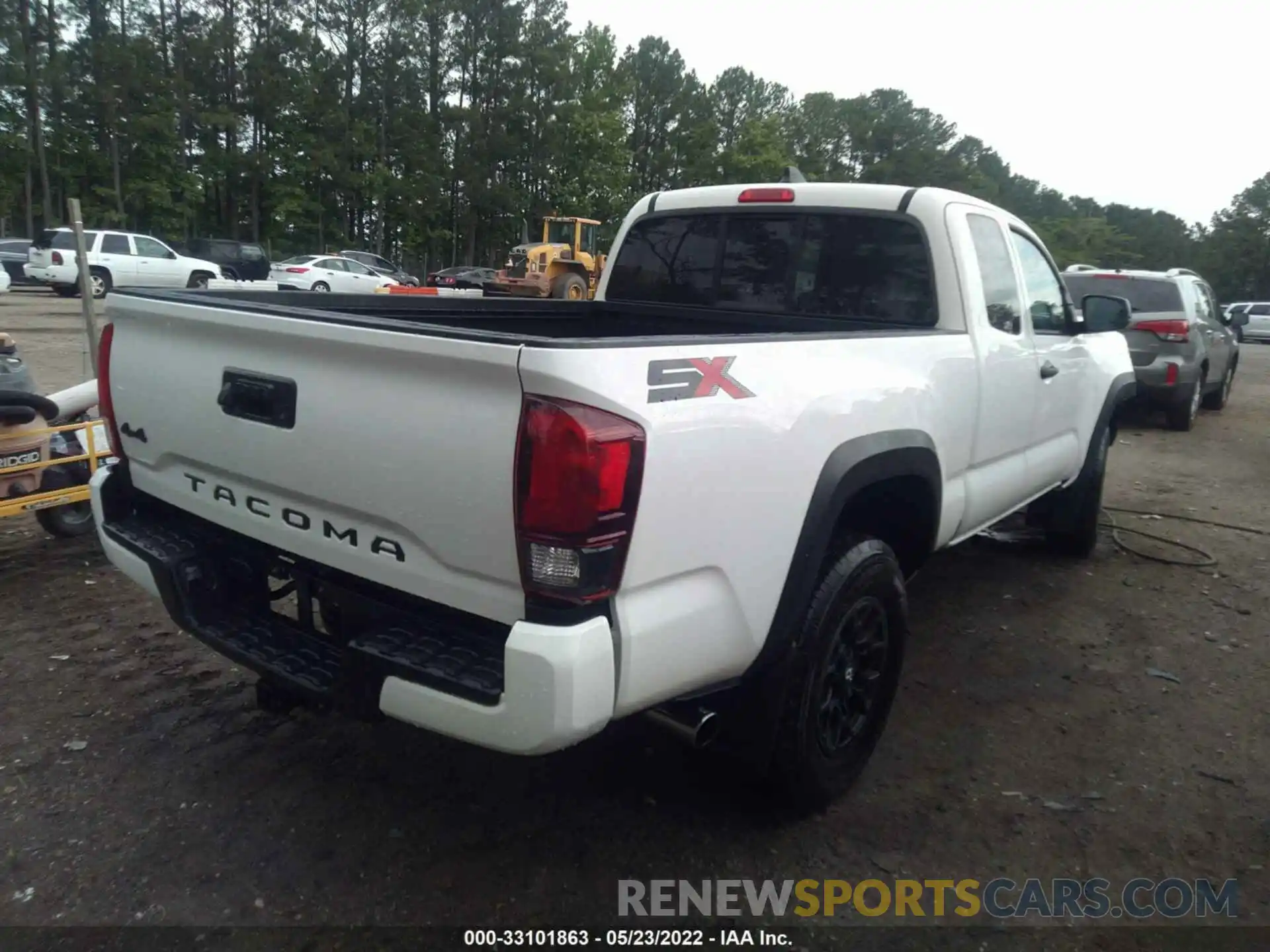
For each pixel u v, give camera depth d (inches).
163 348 115.1
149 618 174.9
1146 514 281.1
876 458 114.9
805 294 163.8
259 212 1974.7
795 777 112.7
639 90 2822.3
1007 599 202.7
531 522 80.7
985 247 158.6
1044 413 181.6
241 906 101.0
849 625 117.4
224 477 110.7
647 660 88.1
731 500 93.7
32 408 189.5
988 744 141.0
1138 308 438.6
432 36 2065.7
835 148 3144.7
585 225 1191.6
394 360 88.4
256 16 1888.5
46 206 1694.1
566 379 78.4
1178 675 166.6
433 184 2021.4
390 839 113.3
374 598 98.9
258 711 142.9
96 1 1785.2
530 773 129.1
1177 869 113.0
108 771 125.5
